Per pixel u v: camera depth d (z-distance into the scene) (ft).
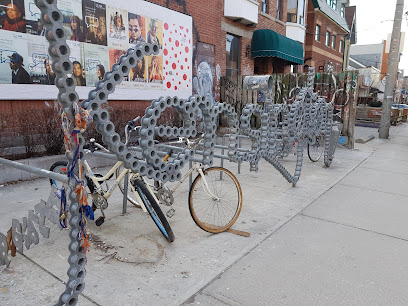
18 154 19.12
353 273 9.43
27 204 13.96
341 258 10.28
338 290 8.57
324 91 32.73
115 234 11.55
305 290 8.54
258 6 43.62
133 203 14.19
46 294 7.99
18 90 19.58
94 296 7.98
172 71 30.81
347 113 32.04
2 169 16.53
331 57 82.43
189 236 11.59
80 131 6.22
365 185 19.01
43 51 20.63
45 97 20.94
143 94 28.02
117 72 6.98
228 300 8.04
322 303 8.02
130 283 8.59
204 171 11.87
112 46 25.03
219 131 36.42
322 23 73.46
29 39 19.89
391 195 17.07
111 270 9.18
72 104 6.07
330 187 18.37
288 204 15.26
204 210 13.98
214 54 36.73
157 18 28.63
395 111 62.13
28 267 9.17
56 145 19.89
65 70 5.84
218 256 10.22
